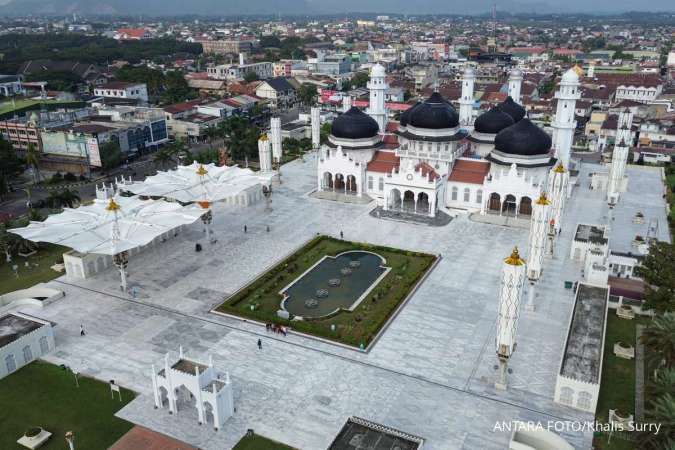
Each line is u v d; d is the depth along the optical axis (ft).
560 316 280.10
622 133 420.77
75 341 263.90
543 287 309.83
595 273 298.35
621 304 287.07
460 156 450.71
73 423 211.61
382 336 265.54
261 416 213.66
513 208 418.10
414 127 433.48
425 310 287.48
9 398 225.35
